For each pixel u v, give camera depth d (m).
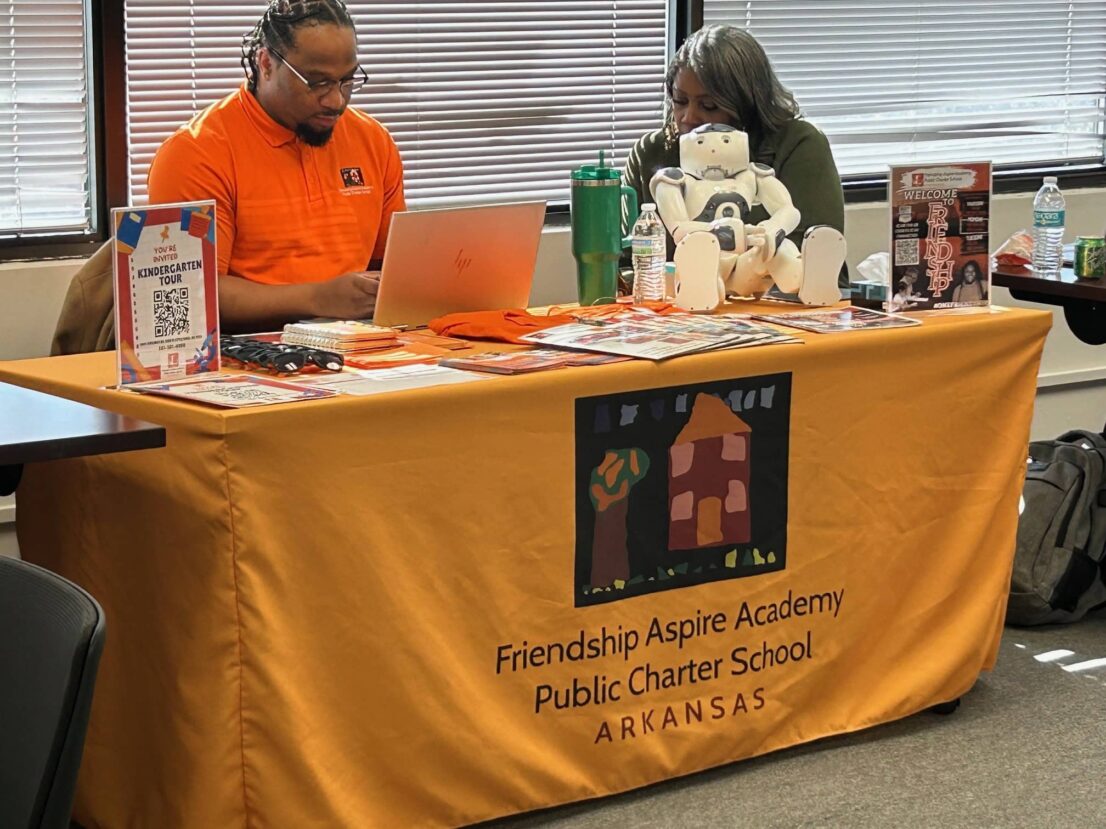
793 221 2.75
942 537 2.57
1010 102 4.43
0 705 1.20
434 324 2.46
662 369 2.19
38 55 3.08
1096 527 3.18
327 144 2.86
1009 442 2.60
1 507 3.05
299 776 1.93
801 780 2.41
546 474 2.11
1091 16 4.50
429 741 2.06
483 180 3.68
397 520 1.98
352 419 1.91
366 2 3.45
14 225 3.12
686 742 2.34
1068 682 2.84
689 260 2.61
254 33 2.75
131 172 3.23
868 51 4.19
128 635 2.00
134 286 1.97
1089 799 2.35
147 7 3.19
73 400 2.02
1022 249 3.33
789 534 2.39
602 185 2.63
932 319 2.54
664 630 2.29
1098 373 4.47
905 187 2.56
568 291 3.72
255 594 1.85
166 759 1.94
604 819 2.26
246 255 2.79
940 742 2.56
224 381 2.02
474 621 2.09
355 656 1.97
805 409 2.36
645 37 3.83
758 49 2.95
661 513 2.25
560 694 2.20
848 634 2.50
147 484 1.91
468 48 3.59
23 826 1.12
